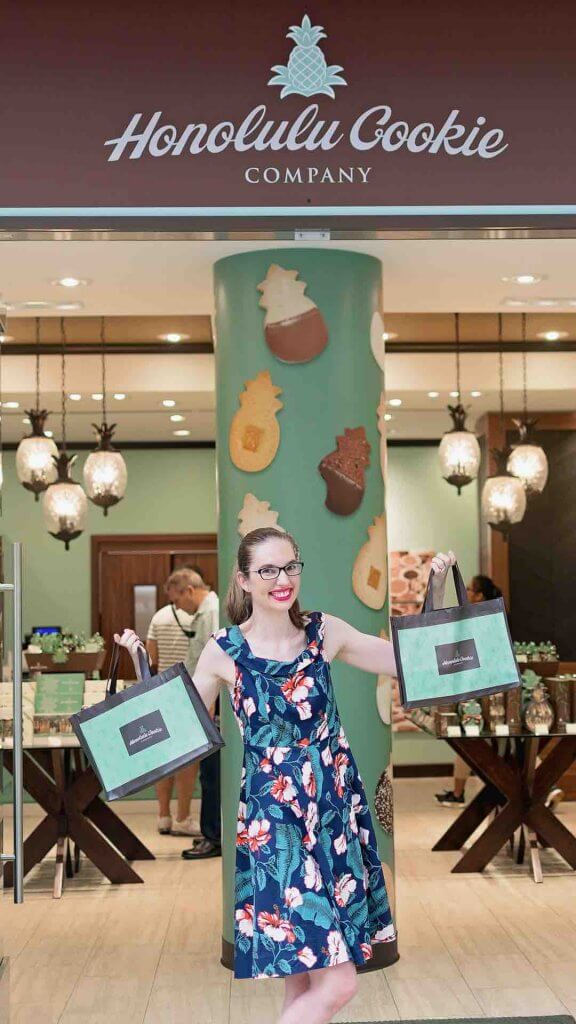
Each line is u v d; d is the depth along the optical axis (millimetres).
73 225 3715
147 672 3041
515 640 9656
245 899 2947
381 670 3197
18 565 3520
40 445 7621
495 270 5109
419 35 3770
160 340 8102
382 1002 4344
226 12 3744
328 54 3754
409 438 10617
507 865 6660
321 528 4766
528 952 4945
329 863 2904
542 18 3775
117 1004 4363
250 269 4809
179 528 10688
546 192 3773
